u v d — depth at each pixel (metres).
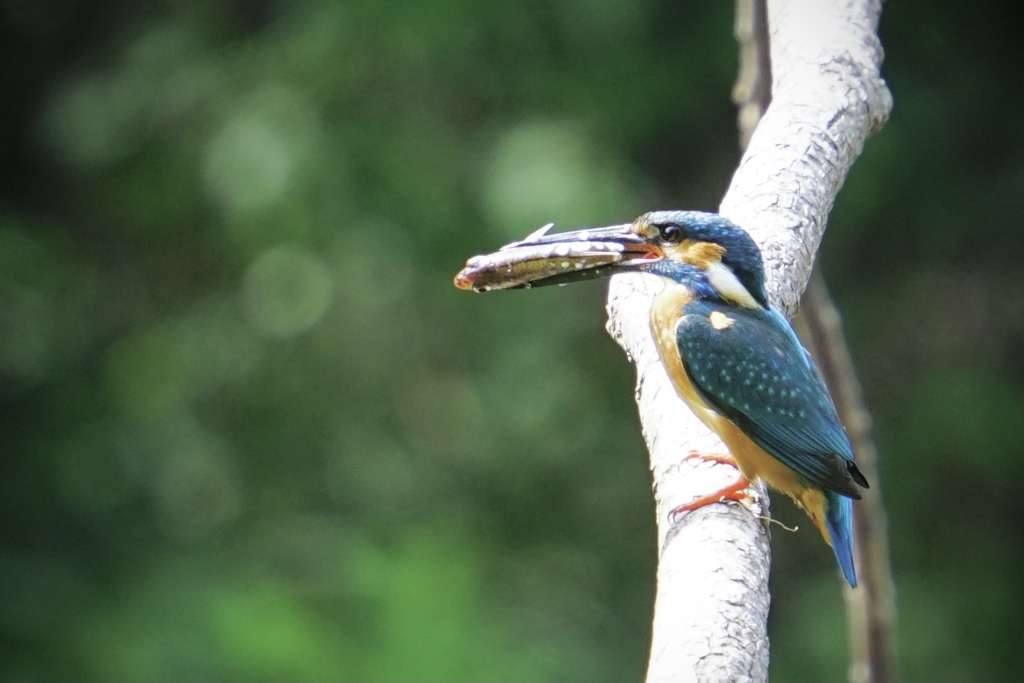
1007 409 14.71
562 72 13.75
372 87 13.31
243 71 13.75
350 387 14.27
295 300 13.84
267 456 14.52
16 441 14.78
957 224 14.96
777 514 15.12
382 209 13.20
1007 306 15.14
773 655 14.47
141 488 14.60
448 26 13.05
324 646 11.86
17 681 12.66
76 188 15.67
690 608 4.39
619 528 14.35
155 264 15.20
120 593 13.67
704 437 5.76
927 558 15.09
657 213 6.12
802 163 6.19
